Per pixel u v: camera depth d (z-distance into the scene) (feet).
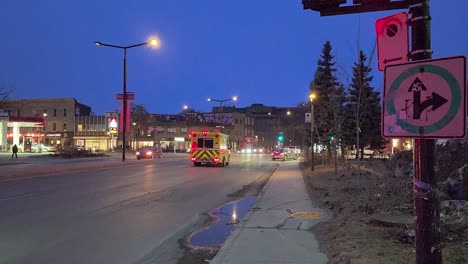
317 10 16.84
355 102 90.38
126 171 96.37
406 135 13.71
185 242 29.01
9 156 173.17
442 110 13.10
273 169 110.22
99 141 336.90
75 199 48.65
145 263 24.00
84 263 23.68
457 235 23.38
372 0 15.92
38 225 33.68
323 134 105.40
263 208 40.52
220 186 66.54
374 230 27.40
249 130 431.84
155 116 379.35
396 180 38.91
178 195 54.39
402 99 13.79
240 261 22.38
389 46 15.20
